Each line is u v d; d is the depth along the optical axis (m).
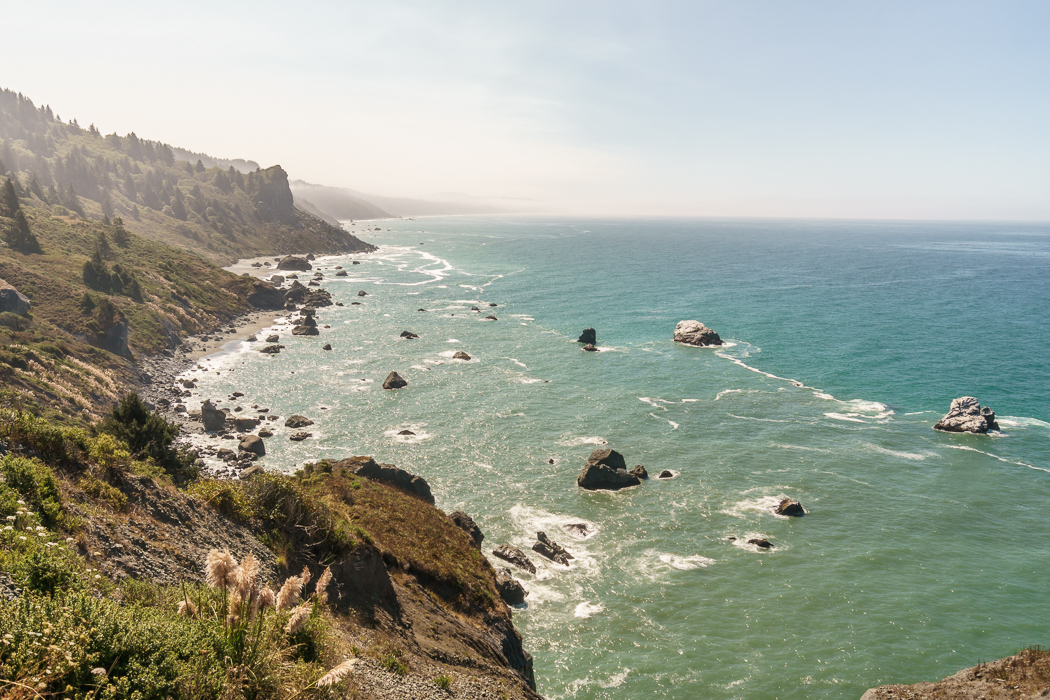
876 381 92.44
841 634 40.81
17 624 9.90
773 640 40.19
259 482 27.34
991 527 53.62
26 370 68.50
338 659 16.19
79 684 9.62
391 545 34.22
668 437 71.75
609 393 86.94
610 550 49.78
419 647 24.27
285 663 13.09
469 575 35.91
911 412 80.25
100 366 82.25
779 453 67.62
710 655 38.81
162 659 10.90
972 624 41.88
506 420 76.31
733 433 73.06
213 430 71.44
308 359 103.88
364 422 75.12
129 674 10.17
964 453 67.81
